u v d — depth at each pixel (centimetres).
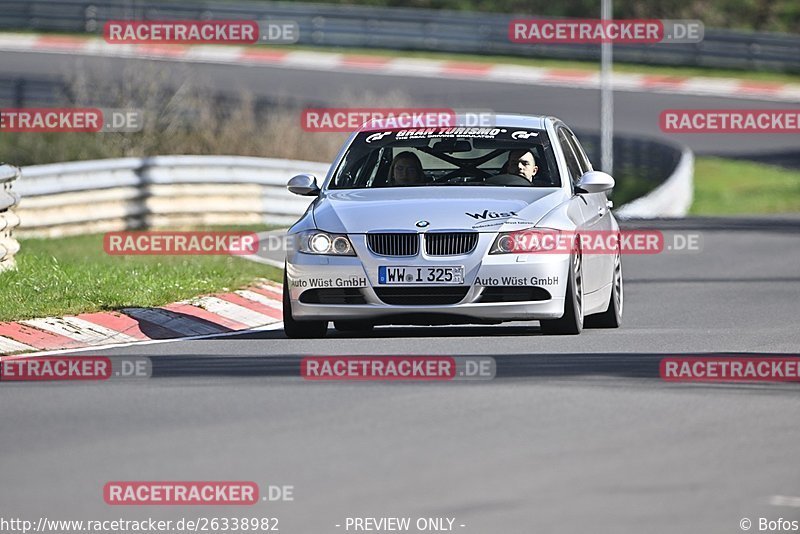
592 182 4334
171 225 7806
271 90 16538
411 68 18788
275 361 3662
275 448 2588
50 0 19562
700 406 2994
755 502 2192
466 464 2447
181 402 3067
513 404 3003
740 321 4738
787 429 2758
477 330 4441
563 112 16538
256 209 8212
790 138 16375
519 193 4200
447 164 4356
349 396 3116
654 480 2333
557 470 2402
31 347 4059
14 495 2288
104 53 17788
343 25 19862
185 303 4762
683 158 11869
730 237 8462
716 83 18188
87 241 7088
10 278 4869
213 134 10675
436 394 3128
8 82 14325
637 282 6238
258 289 5231
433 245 4006
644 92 17888
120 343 4131
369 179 4331
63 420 2881
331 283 4025
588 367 3506
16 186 6988
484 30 19675
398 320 4041
